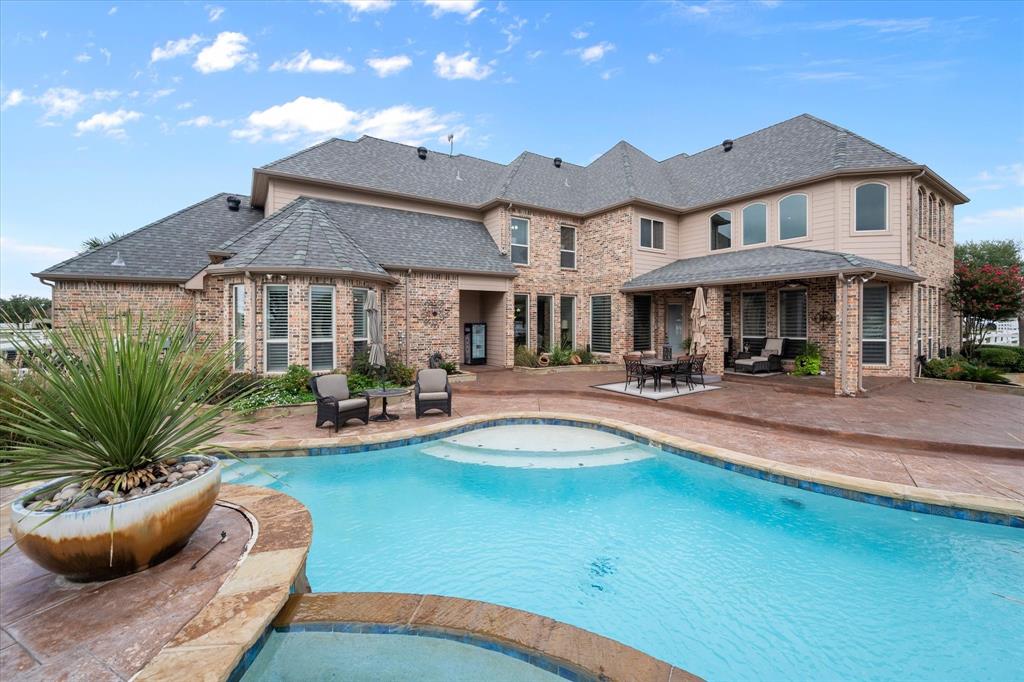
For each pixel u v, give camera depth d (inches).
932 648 145.3
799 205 601.3
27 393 137.8
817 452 284.7
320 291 461.7
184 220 669.9
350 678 111.7
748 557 198.4
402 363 543.2
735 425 356.2
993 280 625.3
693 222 731.4
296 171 605.3
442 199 708.7
